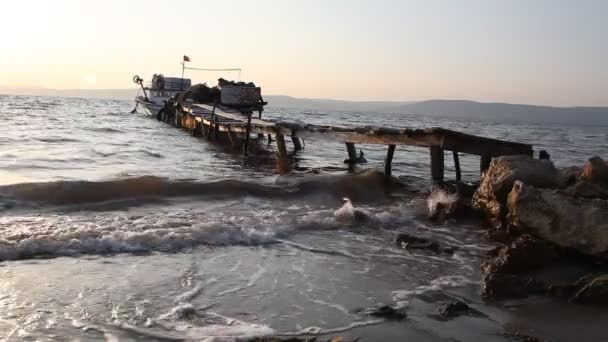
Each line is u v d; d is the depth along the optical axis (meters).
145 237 7.80
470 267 7.33
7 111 50.69
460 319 5.44
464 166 21.30
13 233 7.70
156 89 46.66
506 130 75.25
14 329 4.84
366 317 5.45
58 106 75.00
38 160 16.83
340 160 21.69
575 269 6.73
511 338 5.02
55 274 6.34
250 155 21.88
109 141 25.05
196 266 6.92
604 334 5.14
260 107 33.66
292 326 5.18
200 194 11.80
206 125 28.36
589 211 7.40
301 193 12.50
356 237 8.86
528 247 6.75
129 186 11.30
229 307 5.61
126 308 5.45
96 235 7.76
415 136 12.96
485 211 10.03
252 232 8.54
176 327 5.05
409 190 13.66
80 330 4.91
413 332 5.11
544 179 9.37
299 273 6.86
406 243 8.39
